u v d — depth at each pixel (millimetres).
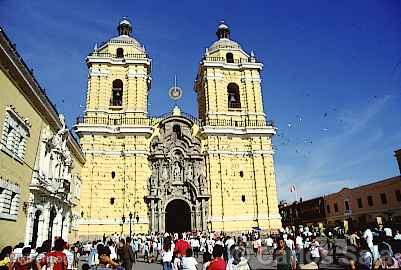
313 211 84688
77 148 41531
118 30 58531
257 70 56469
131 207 46438
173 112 53375
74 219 42500
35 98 27297
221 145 51062
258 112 53812
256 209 48844
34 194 27750
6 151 22547
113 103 52250
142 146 49094
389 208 59750
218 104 53156
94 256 22625
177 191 48906
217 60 55500
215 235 41625
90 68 52281
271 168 50875
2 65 21562
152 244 35562
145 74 53156
